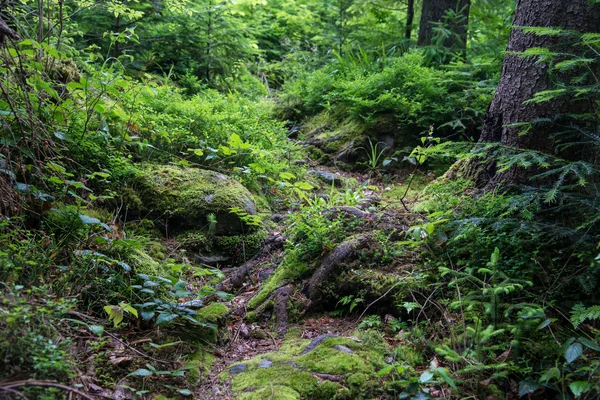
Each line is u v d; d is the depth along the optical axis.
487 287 3.27
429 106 6.96
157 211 4.49
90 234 3.70
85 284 3.30
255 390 2.90
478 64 7.11
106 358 2.93
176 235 4.50
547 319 2.95
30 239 3.30
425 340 3.18
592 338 3.04
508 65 4.19
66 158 3.86
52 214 3.63
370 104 7.05
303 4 13.09
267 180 5.66
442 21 8.33
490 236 3.63
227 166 5.53
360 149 6.91
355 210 4.45
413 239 3.94
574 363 2.85
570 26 3.84
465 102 6.81
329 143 7.09
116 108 4.64
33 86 3.87
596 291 3.23
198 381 3.02
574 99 3.78
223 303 3.87
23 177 3.75
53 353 2.40
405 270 3.72
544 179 3.85
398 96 6.95
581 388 2.52
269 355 3.24
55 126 4.07
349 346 3.21
